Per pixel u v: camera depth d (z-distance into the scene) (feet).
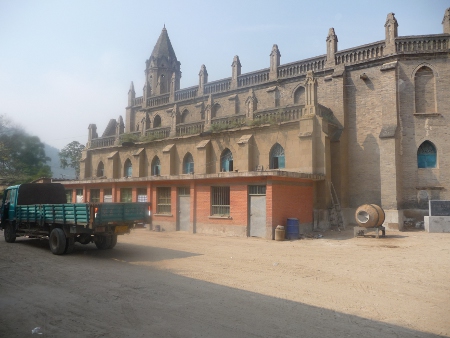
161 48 146.00
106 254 45.24
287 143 77.30
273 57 99.86
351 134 84.58
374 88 82.48
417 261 40.09
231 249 49.42
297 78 94.58
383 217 62.13
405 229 73.97
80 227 42.93
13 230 56.95
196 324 20.27
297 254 45.06
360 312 22.67
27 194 56.75
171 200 78.18
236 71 108.17
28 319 21.33
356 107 84.64
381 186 76.23
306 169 73.26
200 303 24.18
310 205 71.10
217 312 22.34
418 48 78.69
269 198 60.95
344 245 53.01
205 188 70.90
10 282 30.45
